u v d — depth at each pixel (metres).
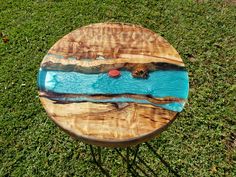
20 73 1.00
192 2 1.22
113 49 0.74
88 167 0.82
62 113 0.64
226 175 0.81
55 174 0.81
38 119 0.91
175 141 0.86
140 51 0.74
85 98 0.66
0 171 0.81
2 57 1.04
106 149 0.85
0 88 0.97
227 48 1.08
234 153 0.84
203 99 0.95
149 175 0.81
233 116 0.91
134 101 0.65
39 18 1.16
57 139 0.87
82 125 0.62
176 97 0.66
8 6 1.20
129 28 0.78
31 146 0.86
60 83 0.68
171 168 0.82
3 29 1.12
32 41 1.09
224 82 0.99
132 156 0.84
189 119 0.90
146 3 1.21
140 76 0.69
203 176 0.81
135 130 0.61
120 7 1.20
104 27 0.79
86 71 0.70
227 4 1.22
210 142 0.86
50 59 0.72
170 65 0.71
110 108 0.64
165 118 0.63
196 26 1.14
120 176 0.81
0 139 0.87
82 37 0.76
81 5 1.20
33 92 0.96
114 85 0.68
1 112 0.92
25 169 0.82
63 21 1.15
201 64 1.03
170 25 1.15
